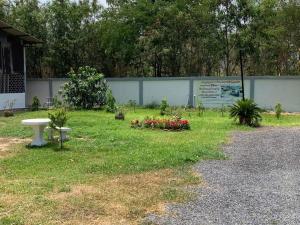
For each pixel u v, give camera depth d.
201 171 8.41
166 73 31.86
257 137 12.77
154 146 11.02
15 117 18.97
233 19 29.84
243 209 6.06
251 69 30.86
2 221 5.48
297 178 7.92
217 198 6.58
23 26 31.39
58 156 9.88
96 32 33.00
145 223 5.48
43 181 7.48
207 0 29.33
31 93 28.42
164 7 30.20
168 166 8.77
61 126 11.30
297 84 23.08
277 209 6.07
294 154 10.20
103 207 6.05
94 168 8.56
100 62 33.78
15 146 11.44
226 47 30.03
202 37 29.73
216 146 11.12
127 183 7.40
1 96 23.39
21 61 25.75
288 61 29.33
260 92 23.70
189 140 12.04
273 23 29.08
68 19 32.28
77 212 5.84
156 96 25.91
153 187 7.16
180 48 30.14
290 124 16.69
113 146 11.13
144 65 32.34
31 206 6.06
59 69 32.88
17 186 7.13
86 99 23.69
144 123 15.09
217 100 24.44
